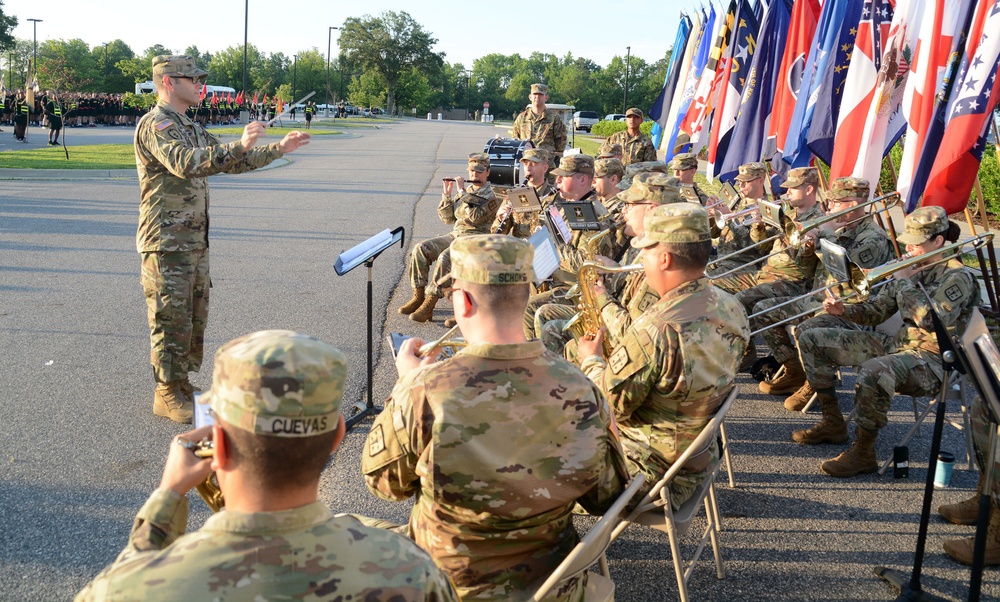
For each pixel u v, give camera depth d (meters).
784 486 5.02
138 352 6.87
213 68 116.25
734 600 3.82
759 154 11.28
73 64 101.00
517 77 150.00
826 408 5.63
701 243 3.50
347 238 12.68
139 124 5.25
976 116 6.33
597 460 2.51
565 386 2.49
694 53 14.85
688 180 9.20
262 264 10.53
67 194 16.25
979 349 3.01
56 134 28.97
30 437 5.12
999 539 4.23
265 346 1.62
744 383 6.95
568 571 2.44
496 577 2.51
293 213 15.16
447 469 2.39
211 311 8.22
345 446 5.29
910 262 4.65
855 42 8.09
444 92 145.12
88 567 3.77
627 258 5.63
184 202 5.36
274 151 5.08
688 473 3.62
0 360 6.49
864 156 7.80
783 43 10.97
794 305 6.48
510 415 2.40
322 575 1.57
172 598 1.50
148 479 4.67
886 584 3.98
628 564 4.10
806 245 6.62
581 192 6.75
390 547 1.68
